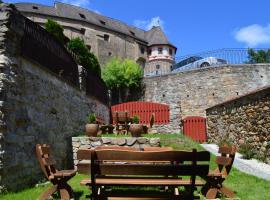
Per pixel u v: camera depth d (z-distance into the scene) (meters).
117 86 31.05
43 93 9.12
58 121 10.27
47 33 9.69
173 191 5.34
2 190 6.46
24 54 7.86
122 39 50.41
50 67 9.78
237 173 8.47
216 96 26.56
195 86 27.41
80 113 13.15
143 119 21.86
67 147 10.82
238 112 13.72
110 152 4.32
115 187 6.74
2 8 7.22
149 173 4.34
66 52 11.80
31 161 7.96
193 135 21.25
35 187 7.55
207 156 4.38
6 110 6.87
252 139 12.14
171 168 4.35
